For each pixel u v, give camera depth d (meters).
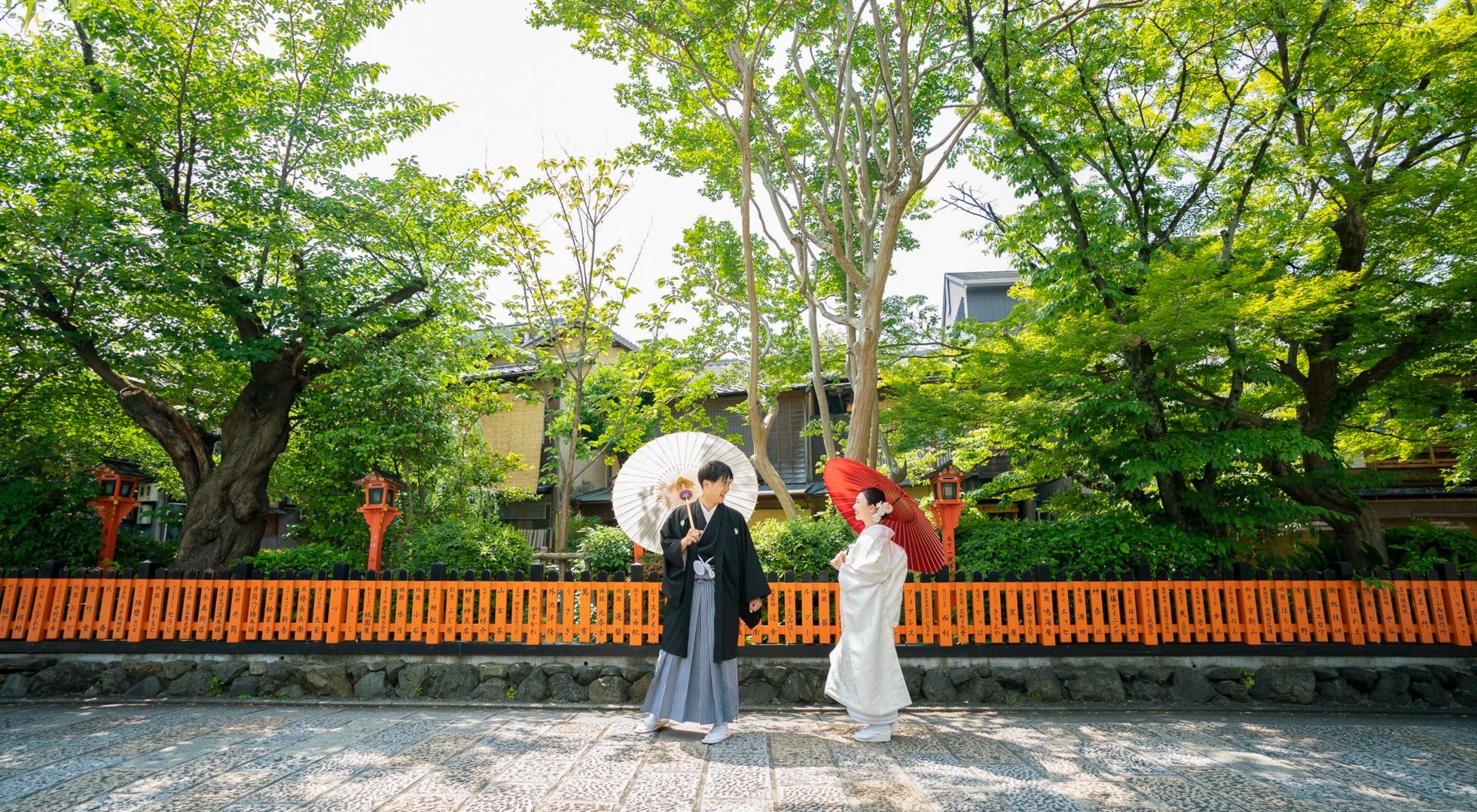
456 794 3.31
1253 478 7.76
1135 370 7.57
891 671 4.33
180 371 9.98
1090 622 5.96
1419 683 5.76
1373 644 5.89
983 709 5.59
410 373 9.09
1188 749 4.29
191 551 8.69
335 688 5.97
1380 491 13.22
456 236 10.29
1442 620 5.89
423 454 9.44
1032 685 5.81
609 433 12.39
